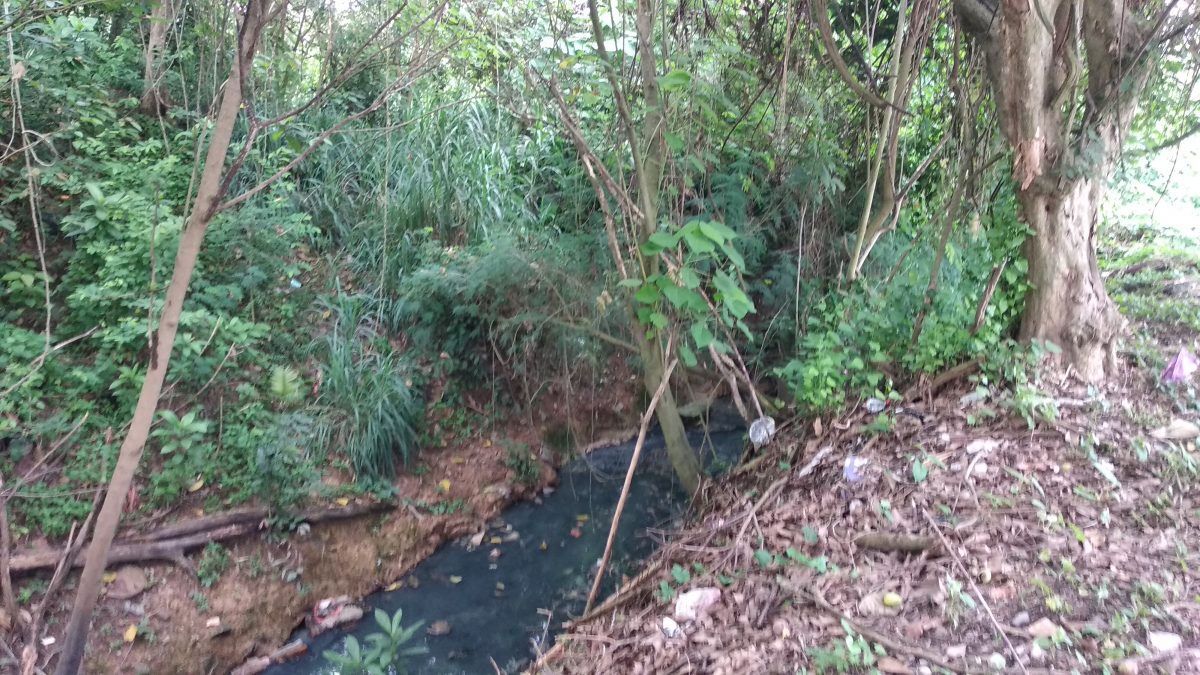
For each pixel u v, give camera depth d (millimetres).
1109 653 2439
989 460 3576
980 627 2684
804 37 4879
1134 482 3283
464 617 4203
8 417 3887
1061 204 3838
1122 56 3695
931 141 5371
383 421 4883
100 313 4414
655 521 4926
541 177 6312
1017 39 3549
